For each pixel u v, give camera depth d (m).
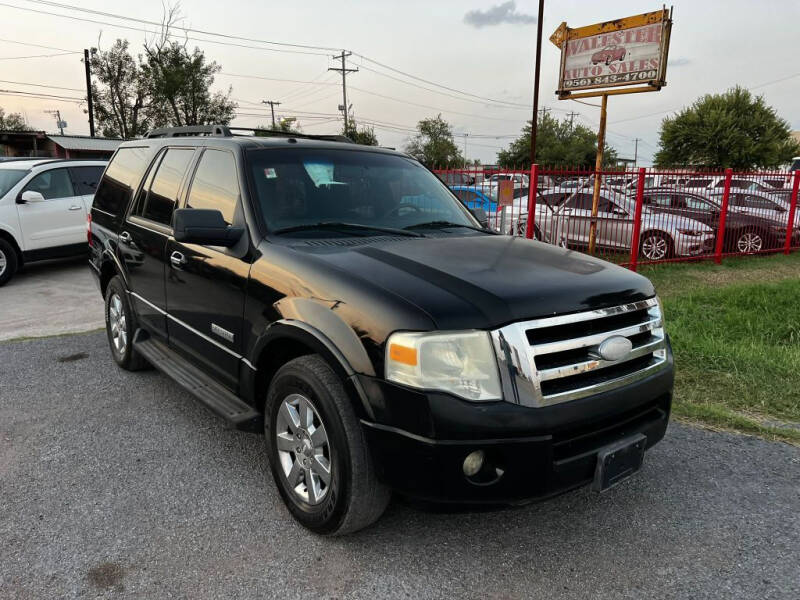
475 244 3.28
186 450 3.69
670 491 3.27
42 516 2.98
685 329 6.43
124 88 41.22
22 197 9.30
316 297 2.70
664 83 11.44
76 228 9.95
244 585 2.50
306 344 2.69
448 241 3.33
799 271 10.91
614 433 2.67
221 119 42.47
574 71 12.98
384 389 2.40
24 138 32.53
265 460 3.58
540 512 3.06
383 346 2.41
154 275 4.17
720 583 2.53
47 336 6.24
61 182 9.93
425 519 2.99
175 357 4.14
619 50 12.03
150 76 40.78
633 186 10.67
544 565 2.65
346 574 2.57
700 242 11.15
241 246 3.24
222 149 3.72
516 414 2.32
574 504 3.14
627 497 3.21
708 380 4.91
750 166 40.81
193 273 3.61
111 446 3.74
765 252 12.16
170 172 4.24
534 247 3.35
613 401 2.55
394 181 3.93
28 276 9.91
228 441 3.82
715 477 3.42
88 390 4.66
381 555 2.71
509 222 10.53
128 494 3.19
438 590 2.48
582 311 2.54
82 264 10.98
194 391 3.57
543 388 2.42
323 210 3.45
